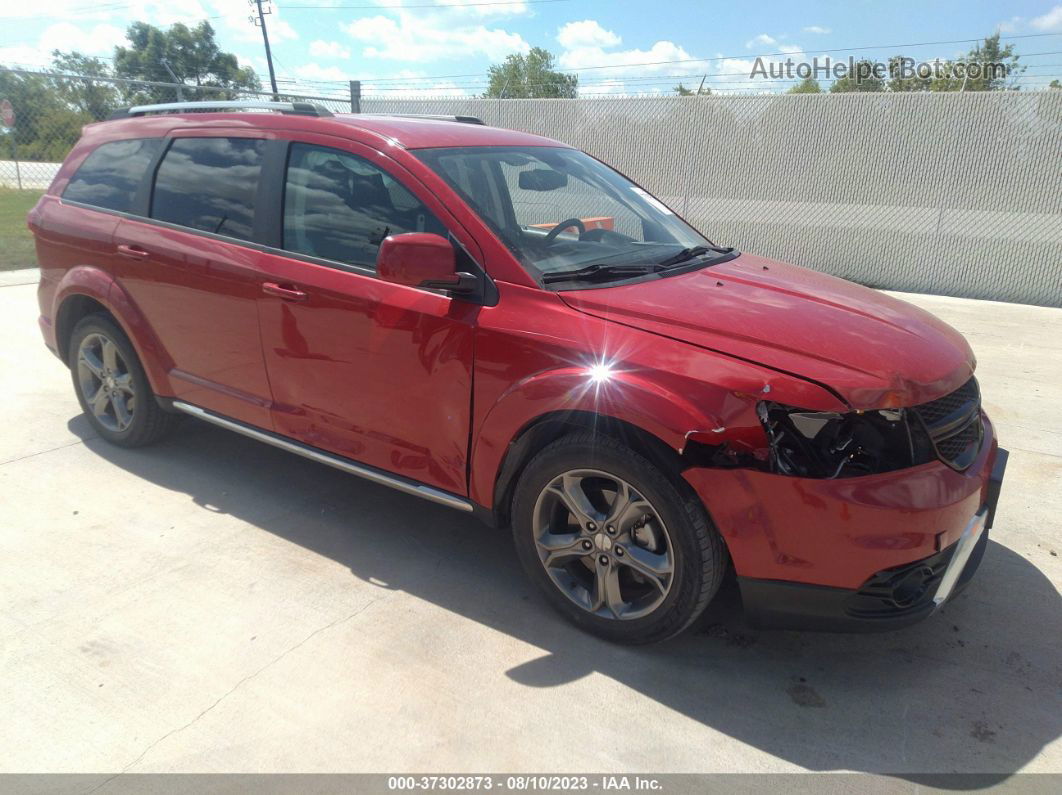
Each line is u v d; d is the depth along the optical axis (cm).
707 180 1177
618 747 237
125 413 432
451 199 303
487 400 286
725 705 256
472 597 312
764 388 240
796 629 257
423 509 385
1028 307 968
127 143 413
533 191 340
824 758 235
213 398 379
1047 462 450
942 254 1043
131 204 398
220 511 375
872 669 276
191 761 228
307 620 294
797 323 271
